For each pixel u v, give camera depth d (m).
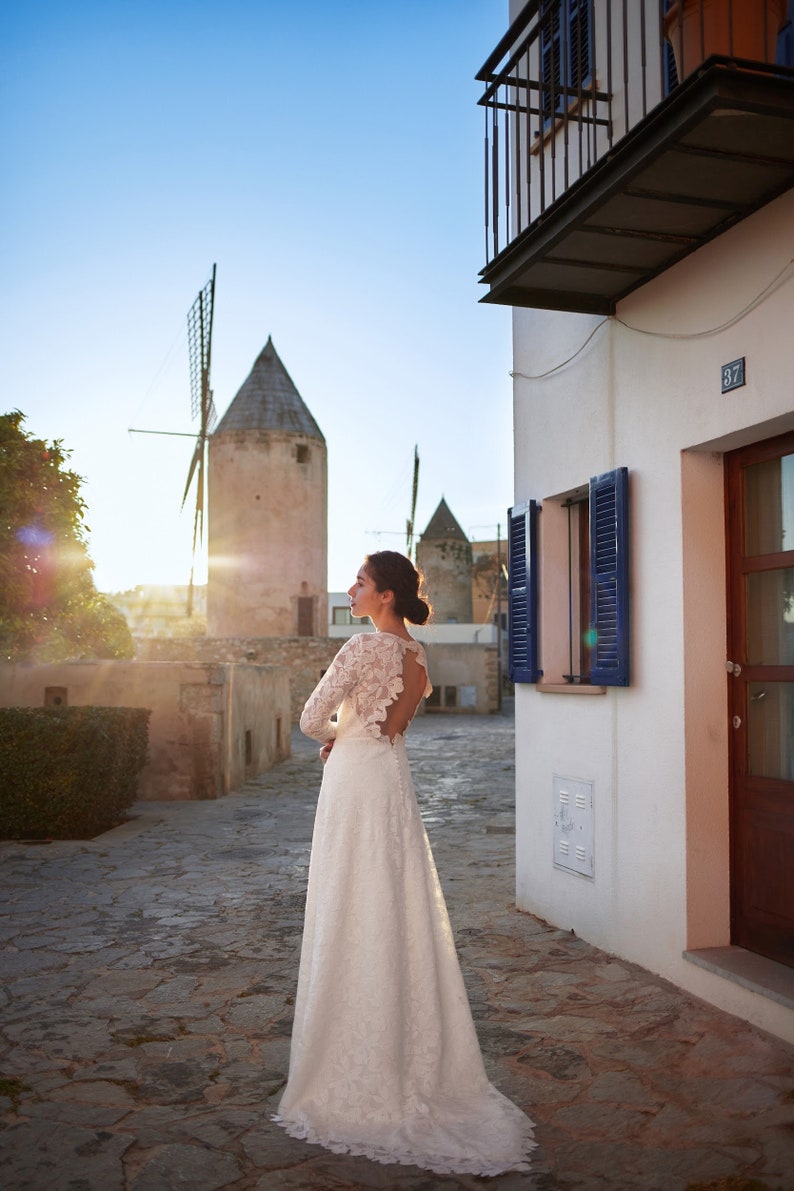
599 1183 2.71
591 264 4.52
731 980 3.98
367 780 3.16
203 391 34.16
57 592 11.09
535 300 4.90
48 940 5.29
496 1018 4.03
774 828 4.13
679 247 4.32
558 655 5.75
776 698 4.17
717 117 3.26
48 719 8.73
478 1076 3.21
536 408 5.88
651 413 4.66
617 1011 4.08
